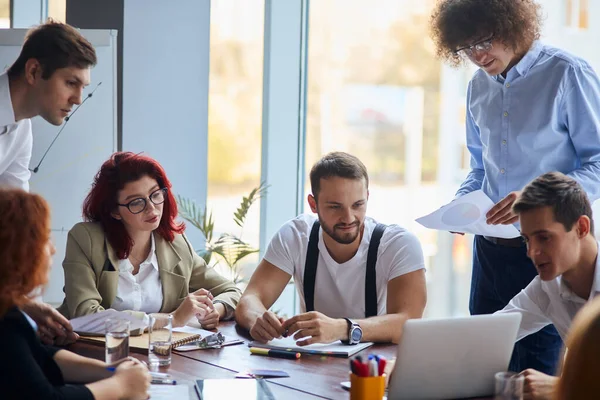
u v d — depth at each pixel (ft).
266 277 9.04
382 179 14.55
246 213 14.05
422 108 14.11
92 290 8.69
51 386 5.47
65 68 8.66
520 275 8.96
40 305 7.56
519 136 8.95
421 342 5.70
